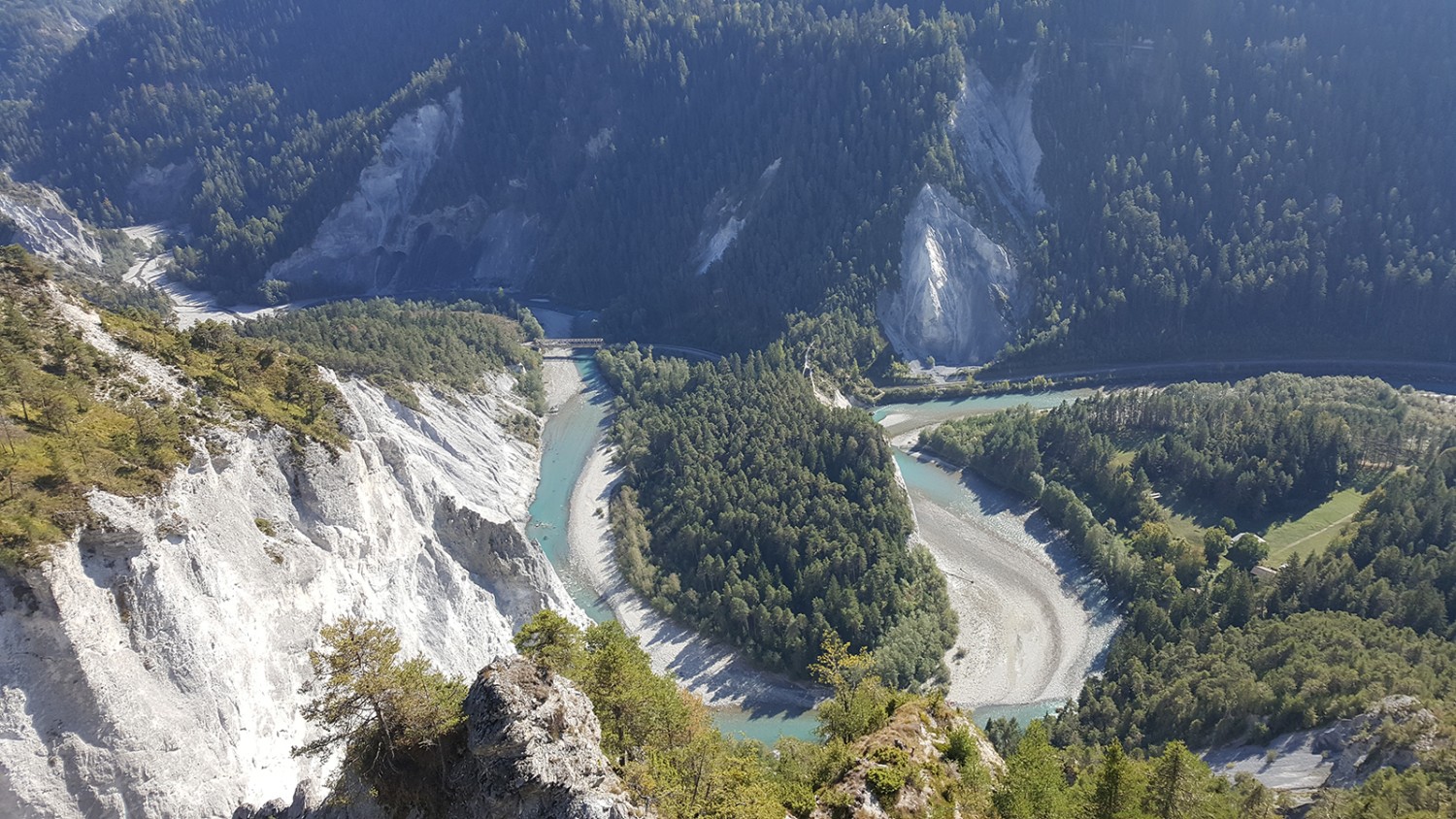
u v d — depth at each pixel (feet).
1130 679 292.40
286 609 186.39
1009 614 356.18
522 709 112.68
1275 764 239.09
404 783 120.06
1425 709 226.99
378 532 233.35
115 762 135.03
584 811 107.24
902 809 151.23
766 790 141.38
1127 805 160.15
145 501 159.53
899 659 311.27
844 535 364.58
